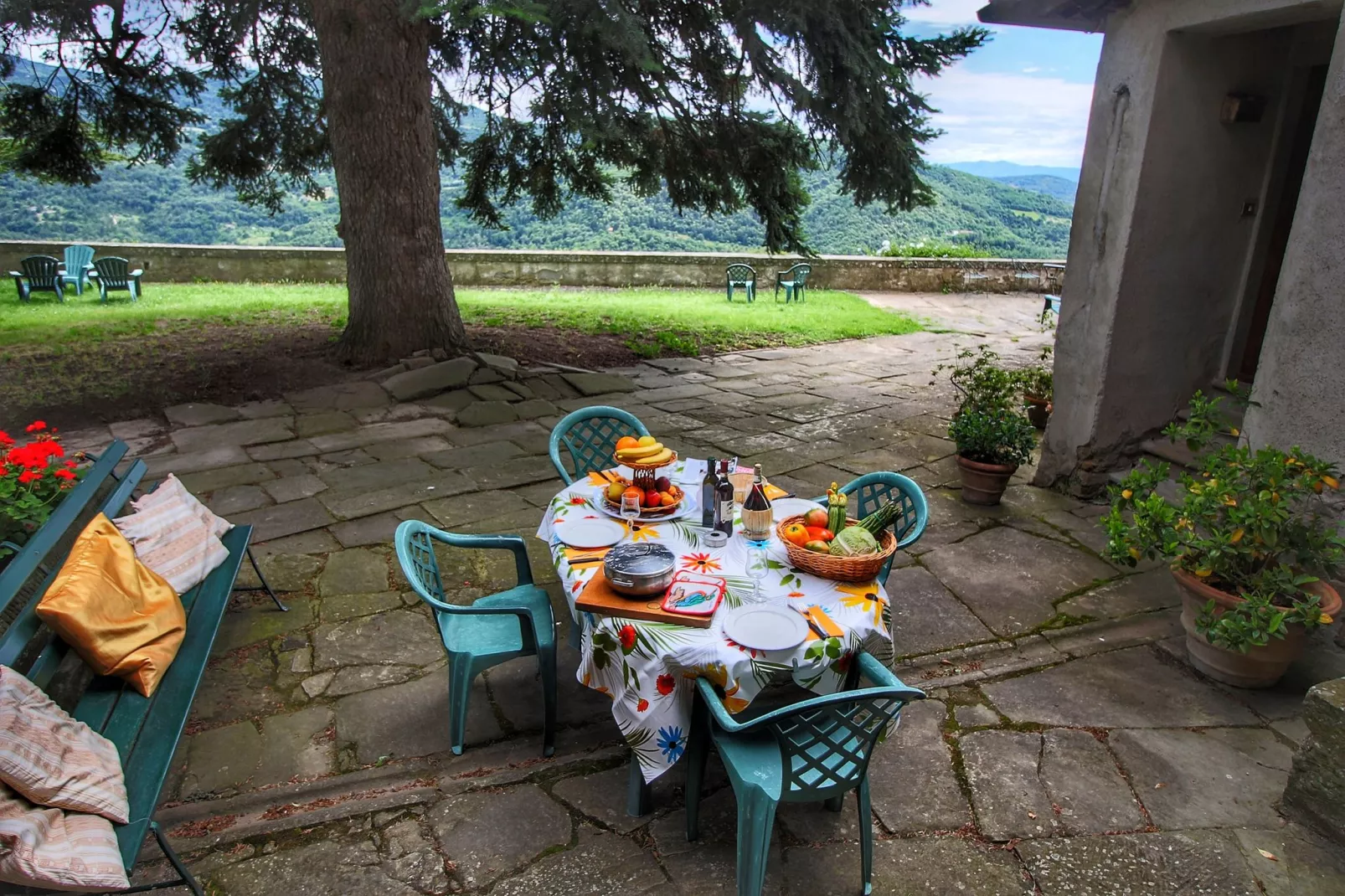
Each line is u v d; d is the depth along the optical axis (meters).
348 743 2.86
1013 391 5.69
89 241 14.19
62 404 6.88
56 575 2.60
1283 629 2.89
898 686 2.03
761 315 12.54
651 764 2.30
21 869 1.69
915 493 3.21
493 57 8.41
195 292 12.98
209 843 2.40
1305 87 4.85
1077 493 5.29
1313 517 3.32
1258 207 5.12
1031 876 2.30
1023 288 16.97
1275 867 2.34
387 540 4.51
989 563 4.35
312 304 11.68
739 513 3.16
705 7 7.55
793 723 2.22
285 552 4.34
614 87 6.81
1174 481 4.88
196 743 2.84
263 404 6.98
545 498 5.16
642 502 3.11
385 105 7.49
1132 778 2.71
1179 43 4.47
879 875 2.30
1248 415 3.93
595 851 2.39
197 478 5.38
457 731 2.78
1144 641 3.59
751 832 2.11
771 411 7.35
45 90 8.89
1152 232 4.80
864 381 8.67
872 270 16.39
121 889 1.85
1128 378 5.09
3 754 1.81
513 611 2.69
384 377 7.53
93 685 2.54
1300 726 2.99
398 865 2.33
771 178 9.11
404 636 3.55
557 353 9.28
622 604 2.39
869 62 6.65
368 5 7.16
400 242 7.86
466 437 6.38
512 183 10.91
